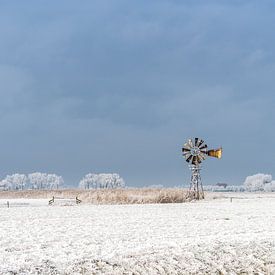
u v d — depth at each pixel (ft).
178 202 196.54
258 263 61.36
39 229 88.28
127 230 87.15
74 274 50.37
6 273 49.26
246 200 216.54
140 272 53.11
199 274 55.47
